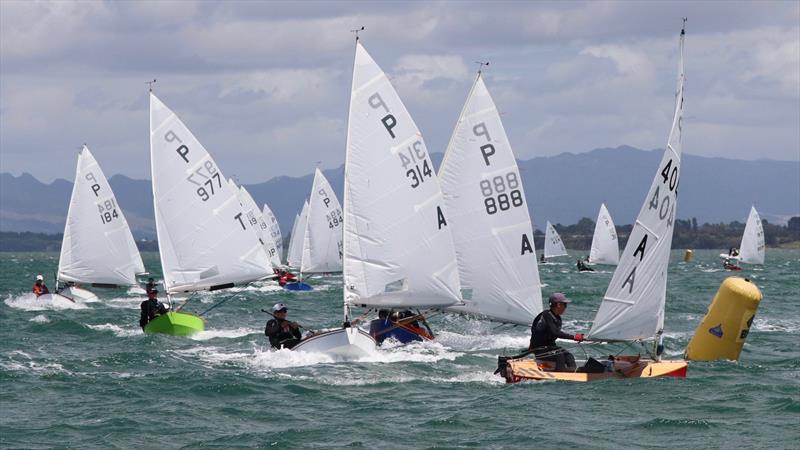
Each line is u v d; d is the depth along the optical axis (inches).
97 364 1683.1
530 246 1903.3
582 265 6732.3
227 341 2053.4
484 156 1893.5
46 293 3216.0
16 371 1603.1
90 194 3233.3
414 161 1747.0
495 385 1451.8
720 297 1646.2
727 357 1644.9
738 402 1302.9
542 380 1455.5
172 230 2324.1
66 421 1230.3
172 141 2320.4
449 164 1911.9
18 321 2593.5
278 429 1181.7
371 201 1728.6
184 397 1378.0
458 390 1413.6
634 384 1423.5
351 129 1721.2
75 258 3240.7
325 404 1323.8
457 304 1787.6
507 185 1893.5
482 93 1899.6
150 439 1138.7
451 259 1781.5
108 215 3255.4
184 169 2330.2
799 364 1640.0
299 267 5472.4
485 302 1904.5
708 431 1149.7
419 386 1446.9
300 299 3585.1
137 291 4192.9
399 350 1777.8
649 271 1481.3
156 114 2311.8
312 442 1117.1
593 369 1486.2
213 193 2359.7
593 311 2901.1
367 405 1312.7
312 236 4328.3
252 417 1250.0
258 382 1477.6
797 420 1201.4
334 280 5310.0
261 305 3275.1
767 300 3302.2
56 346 1999.3
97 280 3255.4
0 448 1097.4
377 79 1726.1
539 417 1222.9
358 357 1680.6
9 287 4788.4
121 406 1320.1
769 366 1611.7
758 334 2124.8
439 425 1187.9
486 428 1170.6
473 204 1900.8
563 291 4023.1
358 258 1729.8
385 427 1182.9
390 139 1731.1
